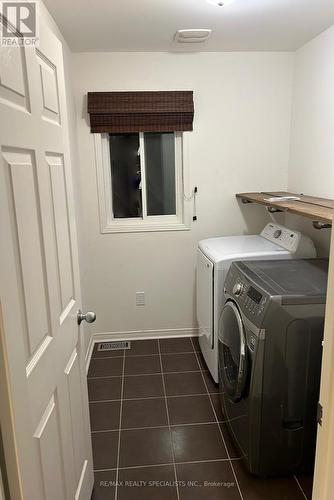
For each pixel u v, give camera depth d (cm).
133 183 320
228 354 211
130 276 326
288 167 316
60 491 127
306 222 280
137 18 219
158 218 326
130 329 334
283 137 311
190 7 205
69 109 263
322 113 255
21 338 93
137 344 327
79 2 196
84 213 309
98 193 306
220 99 300
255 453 178
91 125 291
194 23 230
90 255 318
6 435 87
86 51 281
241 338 182
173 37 255
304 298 166
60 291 133
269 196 277
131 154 314
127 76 289
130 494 177
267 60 295
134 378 274
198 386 262
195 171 311
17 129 95
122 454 201
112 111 288
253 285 184
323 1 200
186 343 327
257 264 223
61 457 129
